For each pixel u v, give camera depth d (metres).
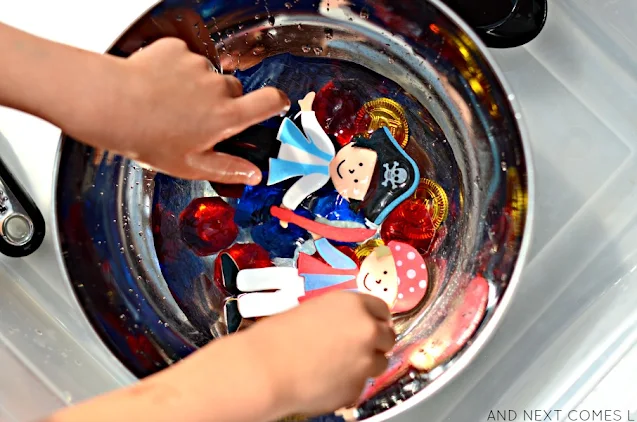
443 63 0.58
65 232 0.54
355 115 0.63
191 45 0.57
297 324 0.41
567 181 0.66
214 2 0.55
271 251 0.62
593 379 0.57
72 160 0.54
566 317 0.63
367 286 0.59
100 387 0.61
